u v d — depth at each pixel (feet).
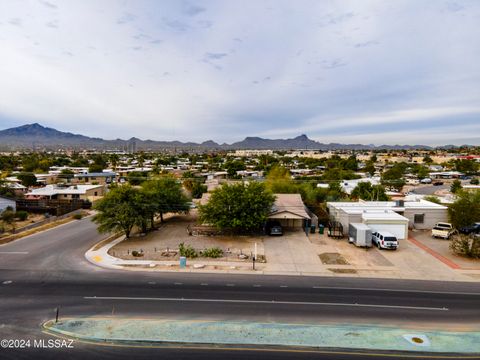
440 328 54.08
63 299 64.59
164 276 78.64
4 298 65.05
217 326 53.42
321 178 305.94
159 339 48.78
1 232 120.67
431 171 412.98
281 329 52.54
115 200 113.29
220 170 408.26
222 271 82.48
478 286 73.87
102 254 95.81
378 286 73.26
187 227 133.28
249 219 111.04
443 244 108.27
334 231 116.37
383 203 140.56
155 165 419.95
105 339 48.88
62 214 157.48
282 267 85.71
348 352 46.50
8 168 336.70
